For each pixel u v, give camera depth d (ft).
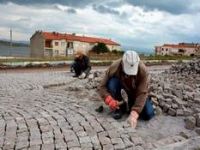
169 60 38.24
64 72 17.58
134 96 6.46
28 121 5.80
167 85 8.98
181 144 5.27
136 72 5.94
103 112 6.63
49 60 27.76
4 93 8.99
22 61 25.05
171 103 7.28
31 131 5.33
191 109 7.13
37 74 15.99
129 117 6.11
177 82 11.22
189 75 14.23
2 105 7.13
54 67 22.71
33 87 10.45
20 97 8.25
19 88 10.18
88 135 5.33
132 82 6.22
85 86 9.68
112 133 5.48
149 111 6.39
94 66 26.48
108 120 6.07
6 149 4.68
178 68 16.05
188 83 11.48
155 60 36.81
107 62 29.09
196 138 5.49
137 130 5.95
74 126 5.65
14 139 5.00
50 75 15.28
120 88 6.49
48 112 6.45
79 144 5.00
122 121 6.15
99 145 5.04
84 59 13.99
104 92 6.42
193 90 9.12
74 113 6.45
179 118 6.76
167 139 5.55
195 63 15.83
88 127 5.64
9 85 10.79
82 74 14.16
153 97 7.57
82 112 6.54
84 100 7.89
